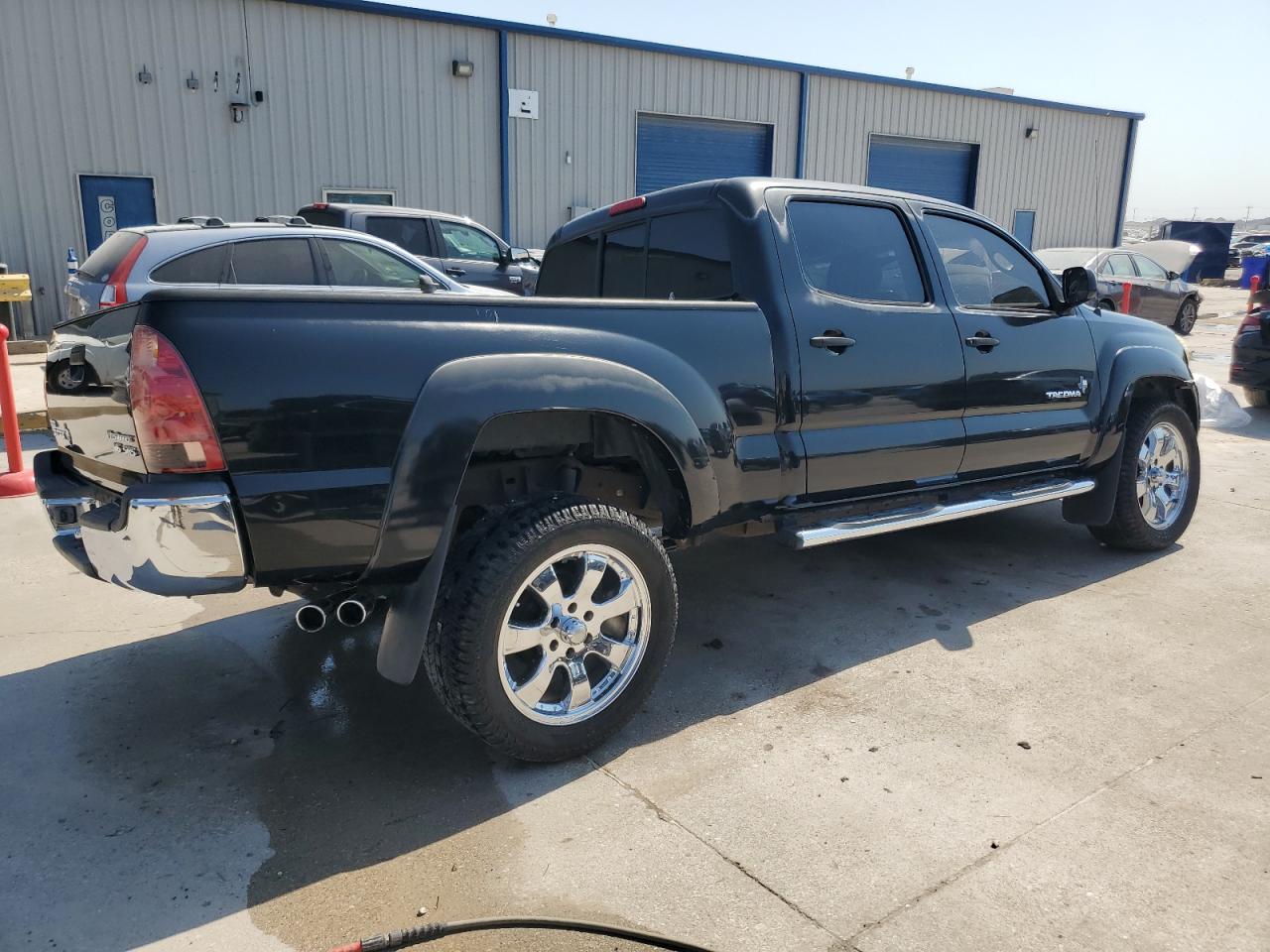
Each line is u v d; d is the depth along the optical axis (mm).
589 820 2648
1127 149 25766
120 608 4223
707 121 18875
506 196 16672
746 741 3100
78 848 2506
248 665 3658
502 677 2746
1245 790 2795
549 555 2781
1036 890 2344
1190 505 5250
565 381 2824
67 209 13664
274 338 2441
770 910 2273
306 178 15055
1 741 3064
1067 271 4535
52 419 3215
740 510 3449
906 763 2957
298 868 2436
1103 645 3893
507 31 16109
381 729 3174
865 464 3787
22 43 13016
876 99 20891
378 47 15203
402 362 2600
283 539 2486
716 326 3293
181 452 2367
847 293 3791
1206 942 2158
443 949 2139
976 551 5199
